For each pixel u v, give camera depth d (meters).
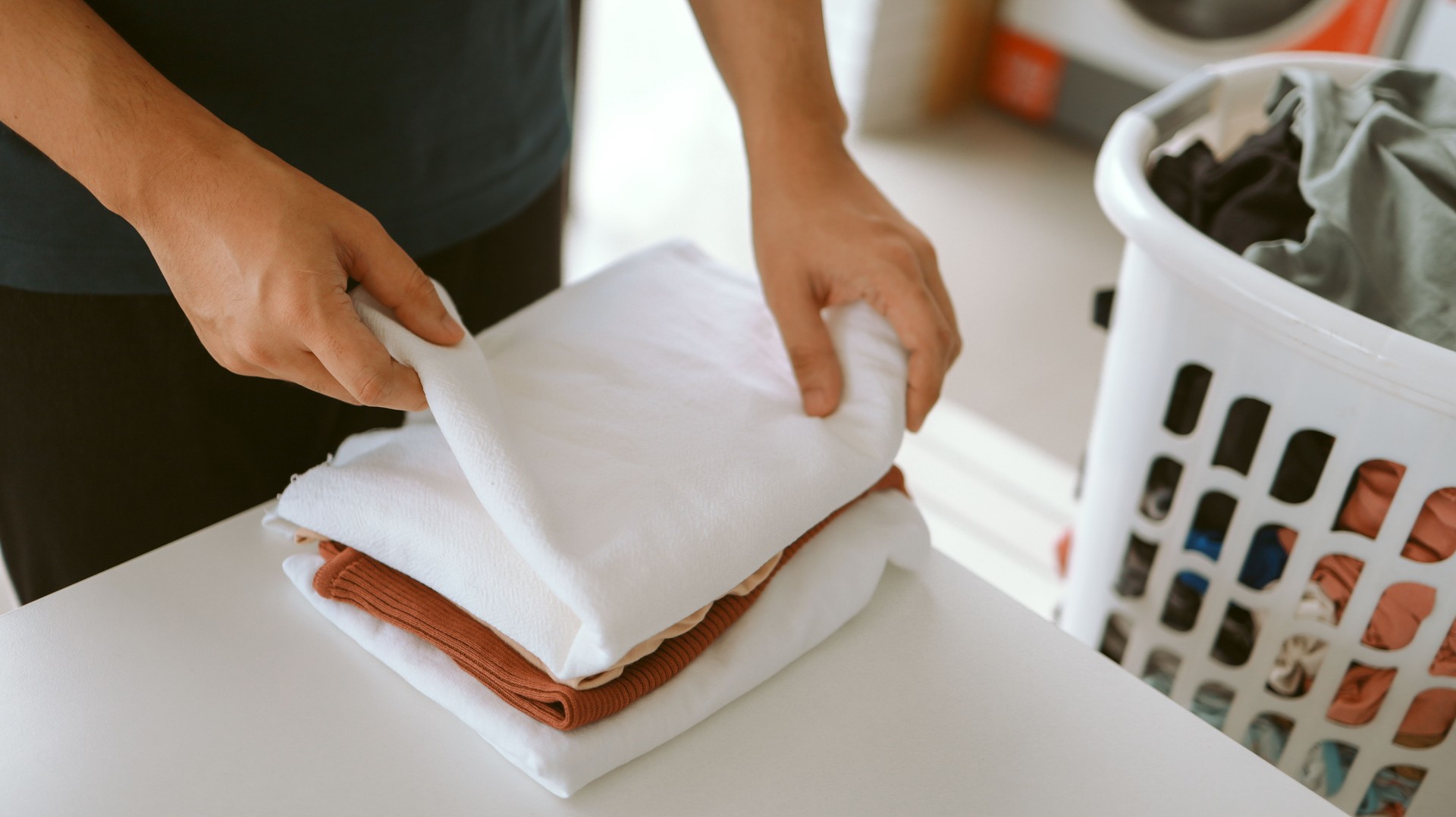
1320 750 0.79
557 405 0.58
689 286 0.69
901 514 0.62
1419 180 0.77
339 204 0.51
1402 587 0.70
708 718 0.54
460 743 0.51
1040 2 2.48
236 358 0.53
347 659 0.55
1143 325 0.78
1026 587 1.48
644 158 2.40
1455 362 0.61
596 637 0.46
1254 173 0.84
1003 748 0.53
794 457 0.56
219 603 0.57
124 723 0.50
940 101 2.62
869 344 0.63
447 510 0.52
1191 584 0.83
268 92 0.66
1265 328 0.68
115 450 0.75
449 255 0.83
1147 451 0.81
